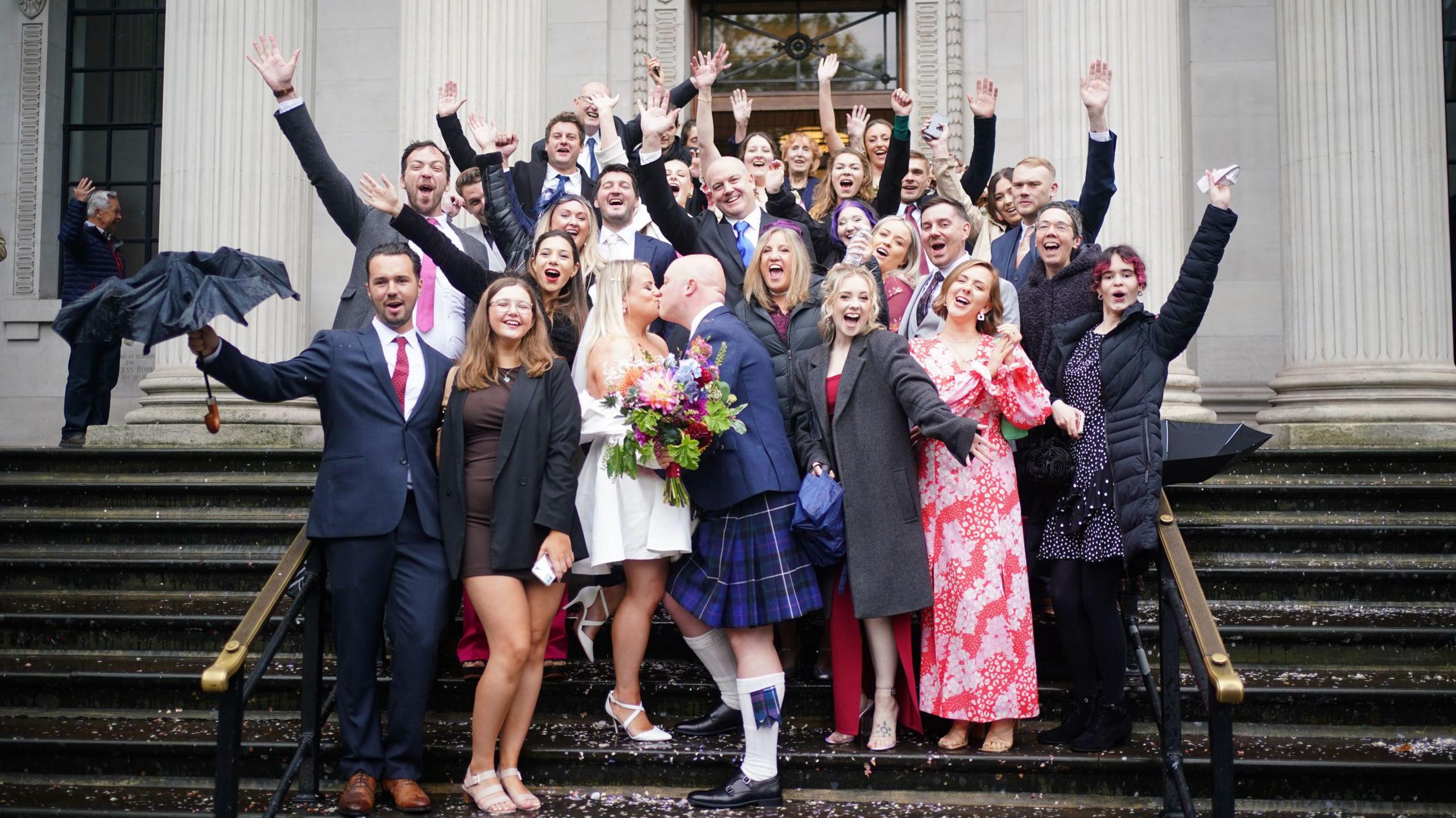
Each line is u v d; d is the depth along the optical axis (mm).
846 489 4465
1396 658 5230
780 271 4879
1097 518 4473
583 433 4590
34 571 6148
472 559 4305
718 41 10805
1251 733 4812
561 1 10523
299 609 4457
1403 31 7965
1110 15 7754
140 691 5137
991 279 4641
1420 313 7816
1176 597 4262
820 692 5004
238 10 8281
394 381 4488
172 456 7102
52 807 4395
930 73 10336
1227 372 9961
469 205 5828
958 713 4426
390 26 10703
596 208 5695
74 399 8047
